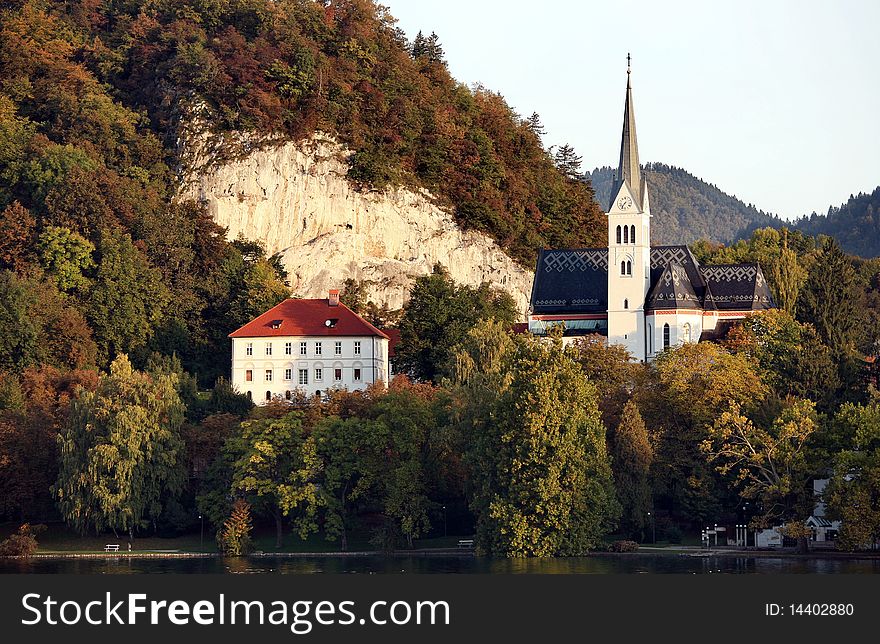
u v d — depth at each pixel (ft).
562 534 535.60
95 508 597.11
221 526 597.52
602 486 550.77
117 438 599.57
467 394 602.03
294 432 610.65
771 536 559.79
